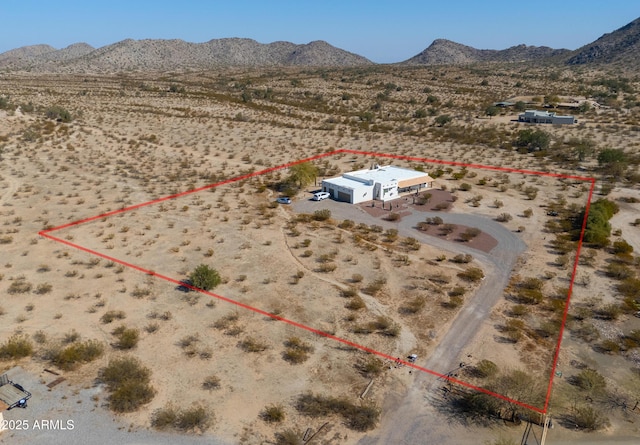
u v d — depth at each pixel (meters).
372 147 96.12
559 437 24.03
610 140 96.62
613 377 28.64
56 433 23.27
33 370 27.91
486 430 24.39
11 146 80.94
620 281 40.41
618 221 55.28
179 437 23.41
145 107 130.88
